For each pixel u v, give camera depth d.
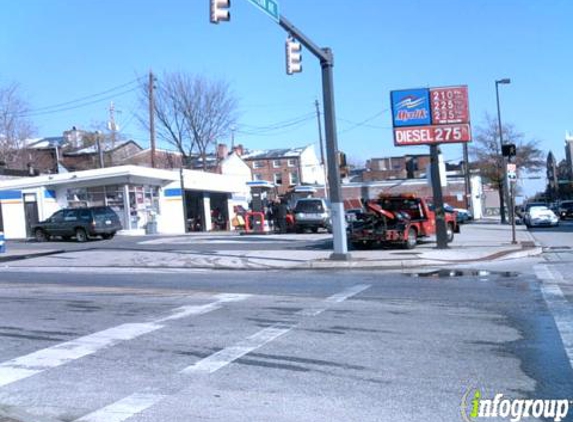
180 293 12.88
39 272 18.98
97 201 38.12
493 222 49.31
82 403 6.04
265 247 23.48
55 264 20.77
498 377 6.44
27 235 38.62
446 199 66.75
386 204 22.09
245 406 5.80
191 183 43.72
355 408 5.66
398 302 11.04
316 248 22.33
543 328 8.58
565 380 6.27
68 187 38.56
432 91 19.95
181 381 6.65
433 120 19.97
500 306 10.34
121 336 8.86
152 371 7.07
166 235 33.69
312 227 32.72
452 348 7.65
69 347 8.32
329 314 10.06
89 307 11.44
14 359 7.79
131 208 37.78
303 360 7.32
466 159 56.88
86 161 63.72
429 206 24.05
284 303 11.26
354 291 12.55
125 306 11.41
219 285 14.16
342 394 6.07
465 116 19.83
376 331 8.71
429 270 16.16
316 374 6.76
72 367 7.33
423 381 6.39
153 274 17.42
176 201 42.28
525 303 10.55
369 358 7.32
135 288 13.99
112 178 37.28
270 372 6.89
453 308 10.27
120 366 7.31
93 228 29.75
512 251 19.52
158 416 5.60
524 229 34.62
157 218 40.78
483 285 12.85
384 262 17.11
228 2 14.35
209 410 5.71
